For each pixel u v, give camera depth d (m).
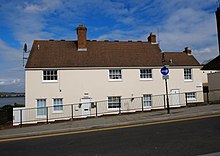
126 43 27.30
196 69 25.98
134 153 6.77
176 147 7.12
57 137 10.28
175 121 12.29
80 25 24.84
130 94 23.23
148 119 13.14
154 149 7.05
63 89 21.80
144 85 23.75
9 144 9.52
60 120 20.28
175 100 24.50
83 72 22.44
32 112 20.94
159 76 24.33
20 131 12.34
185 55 27.98
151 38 28.17
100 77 22.73
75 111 21.73
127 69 23.56
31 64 21.66
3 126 17.97
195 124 10.86
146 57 25.42
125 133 9.94
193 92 25.23
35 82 21.39
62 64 22.22
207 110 14.90
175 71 25.11
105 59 23.91
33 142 9.54
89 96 22.19
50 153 7.45
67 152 7.42
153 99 23.70
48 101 21.41
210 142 7.51
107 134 10.04
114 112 22.33
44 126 13.73
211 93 26.59
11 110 22.45
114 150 7.25
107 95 22.66
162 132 9.54
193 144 7.36
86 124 12.99
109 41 26.92
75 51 24.39
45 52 23.72
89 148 7.73
